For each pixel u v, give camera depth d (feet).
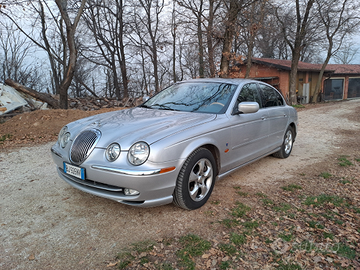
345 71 90.94
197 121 10.79
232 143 12.11
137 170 8.70
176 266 7.40
